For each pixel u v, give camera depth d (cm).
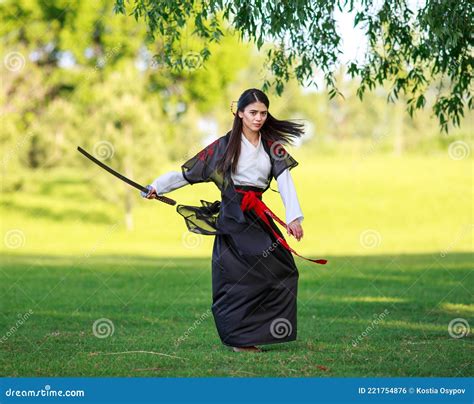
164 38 1198
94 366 898
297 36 1152
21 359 938
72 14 4084
